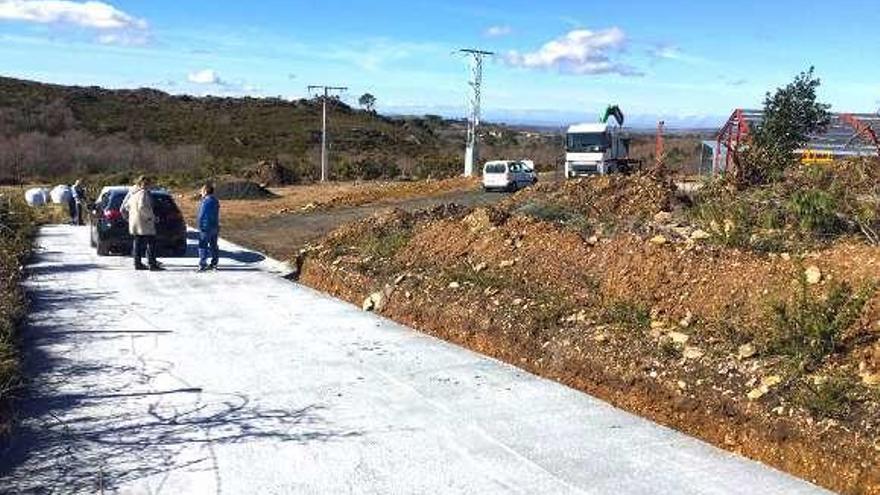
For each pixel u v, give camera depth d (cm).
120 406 664
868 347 602
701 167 2572
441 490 517
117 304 1067
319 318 1004
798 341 630
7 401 654
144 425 622
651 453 578
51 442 587
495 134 10788
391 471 545
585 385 721
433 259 1120
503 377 757
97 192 2742
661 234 980
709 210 1053
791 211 950
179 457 562
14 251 1365
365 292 1104
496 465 556
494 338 843
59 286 1193
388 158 6706
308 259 1312
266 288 1210
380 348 859
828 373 591
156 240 1459
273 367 782
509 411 663
